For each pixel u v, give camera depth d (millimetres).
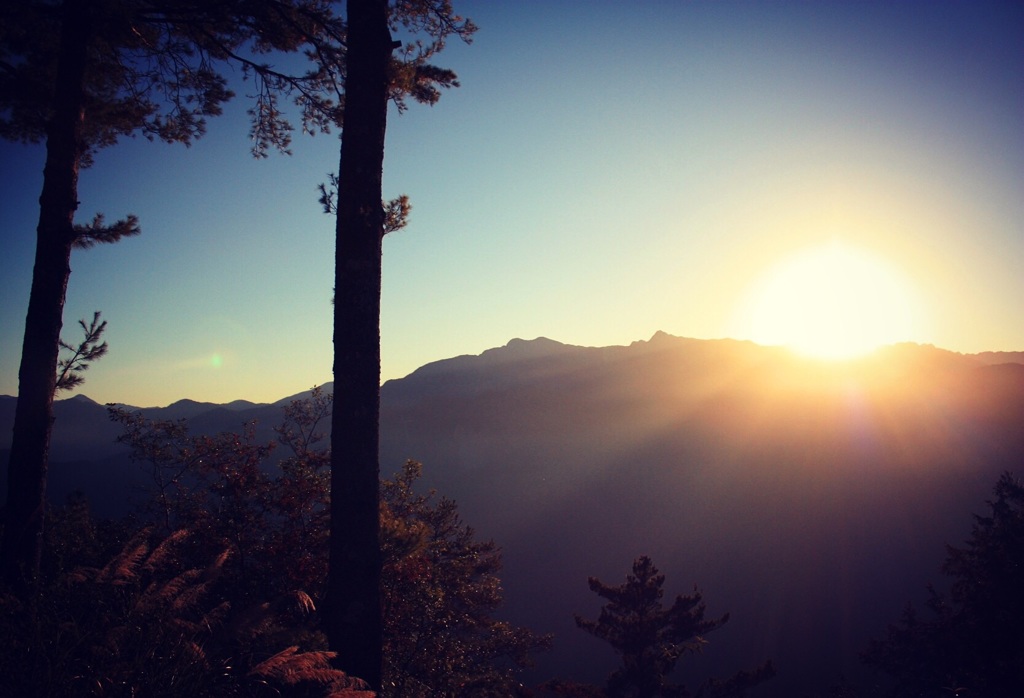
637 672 25969
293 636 5008
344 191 6863
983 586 20469
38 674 3717
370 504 6570
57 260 7547
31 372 7281
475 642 16812
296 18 9000
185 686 3969
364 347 6715
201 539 8812
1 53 9094
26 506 6996
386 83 7152
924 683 24672
